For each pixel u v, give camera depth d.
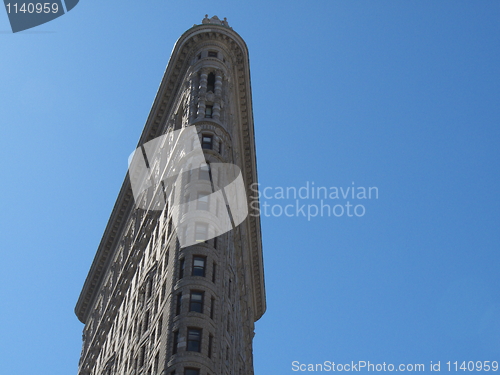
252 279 110.12
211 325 65.12
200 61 96.62
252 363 98.62
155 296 73.81
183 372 60.50
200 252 70.25
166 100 105.19
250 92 103.50
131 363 74.50
